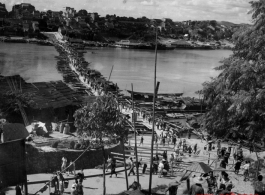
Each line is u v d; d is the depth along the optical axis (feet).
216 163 109.40
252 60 106.22
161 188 89.25
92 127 88.69
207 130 120.16
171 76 584.81
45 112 185.78
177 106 352.08
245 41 104.88
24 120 162.50
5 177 63.67
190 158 130.62
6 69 527.40
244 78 98.22
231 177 95.20
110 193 89.56
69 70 512.63
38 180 97.50
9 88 219.41
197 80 561.43
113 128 89.45
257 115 101.19
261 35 101.50
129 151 139.44
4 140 65.26
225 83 104.83
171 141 176.65
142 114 274.98
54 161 110.52
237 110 97.55
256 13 104.63
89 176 104.88
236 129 109.60
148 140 178.29
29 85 253.44
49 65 598.34
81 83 402.31
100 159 119.96
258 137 105.81
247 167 93.81
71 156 113.39
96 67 643.45
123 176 106.52
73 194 79.15
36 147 114.93
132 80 517.96
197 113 334.85
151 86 478.18
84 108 90.33
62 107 213.25
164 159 111.24
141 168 117.60
